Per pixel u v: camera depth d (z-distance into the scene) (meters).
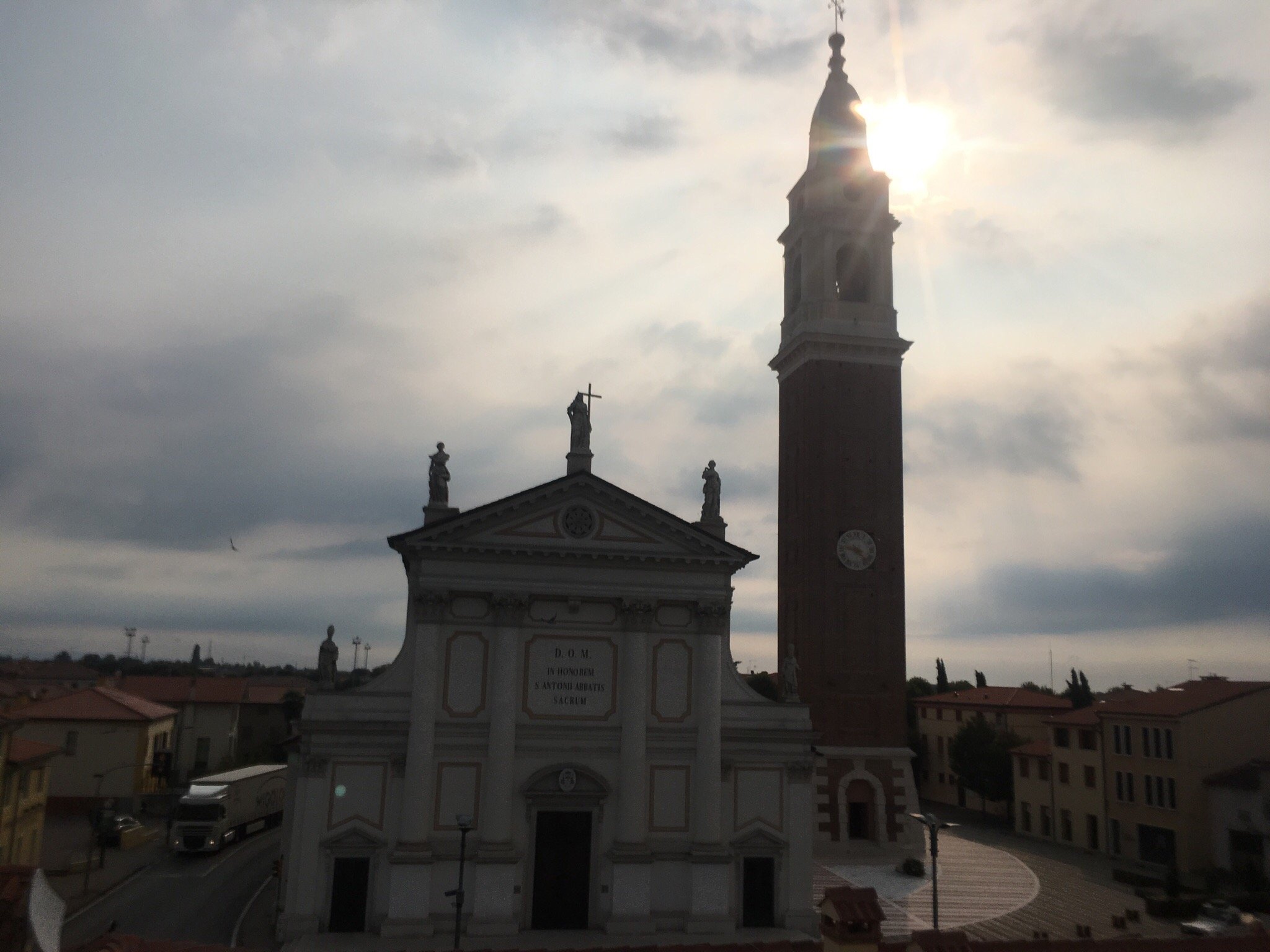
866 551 73.69
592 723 46.75
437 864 44.19
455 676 46.09
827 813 69.06
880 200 78.94
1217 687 73.56
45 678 166.75
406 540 46.03
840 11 83.06
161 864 64.19
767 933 45.88
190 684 116.44
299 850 43.44
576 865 45.81
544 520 47.81
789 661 50.44
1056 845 81.31
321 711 44.97
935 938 18.41
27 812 58.59
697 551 48.41
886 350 76.44
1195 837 67.00
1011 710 102.00
